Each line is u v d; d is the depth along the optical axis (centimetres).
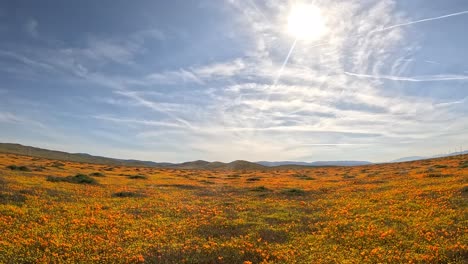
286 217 2684
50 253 1695
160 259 1673
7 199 2802
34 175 5084
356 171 9044
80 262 1606
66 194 3503
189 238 2091
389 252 1706
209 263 1639
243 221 2522
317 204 3269
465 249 1606
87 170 7862
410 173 5806
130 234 2120
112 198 3528
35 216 2398
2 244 1734
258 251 1797
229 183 6259
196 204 3406
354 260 1633
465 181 3625
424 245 1756
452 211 2344
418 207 2614
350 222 2372
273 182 6309
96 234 2095
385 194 3425
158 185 5338
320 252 1792
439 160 9906
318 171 10888
